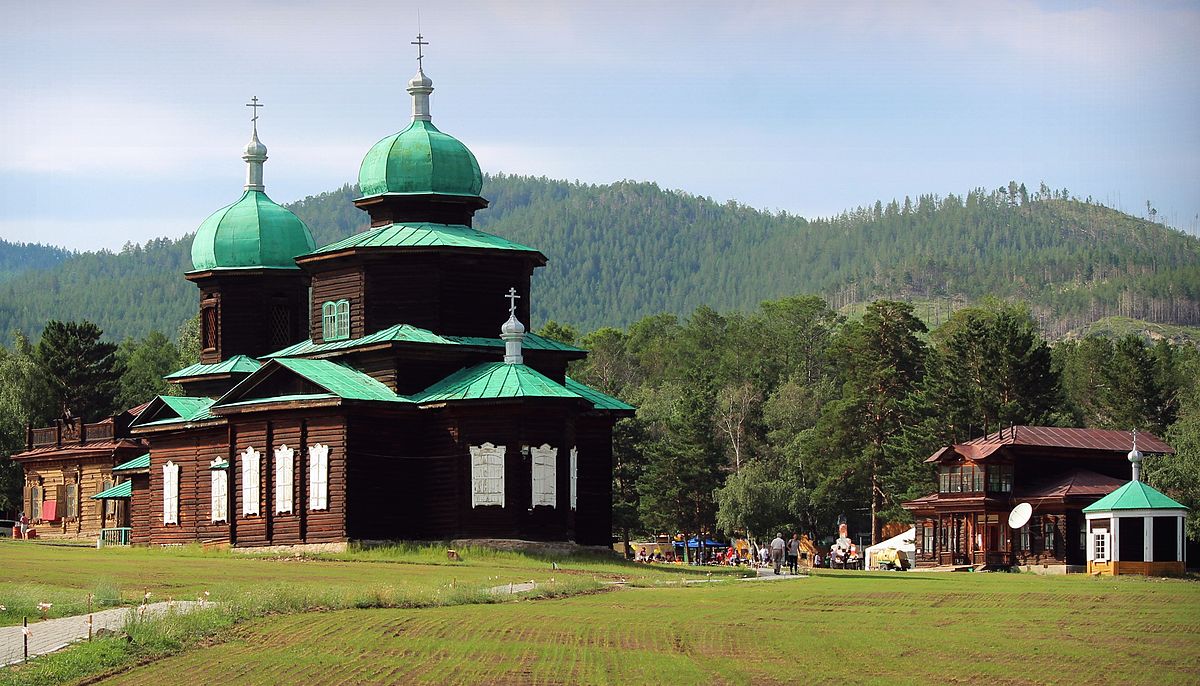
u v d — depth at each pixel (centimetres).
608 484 9100
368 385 8606
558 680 3938
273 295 10156
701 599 6147
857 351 15575
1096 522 10294
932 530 11969
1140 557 10062
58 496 12425
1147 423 15788
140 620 4628
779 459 16725
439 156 9244
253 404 8594
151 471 9581
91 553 8400
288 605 5328
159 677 3928
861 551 13212
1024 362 13975
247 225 10162
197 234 10306
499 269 9050
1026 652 4569
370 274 8906
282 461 8538
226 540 8744
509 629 4888
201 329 10269
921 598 6316
